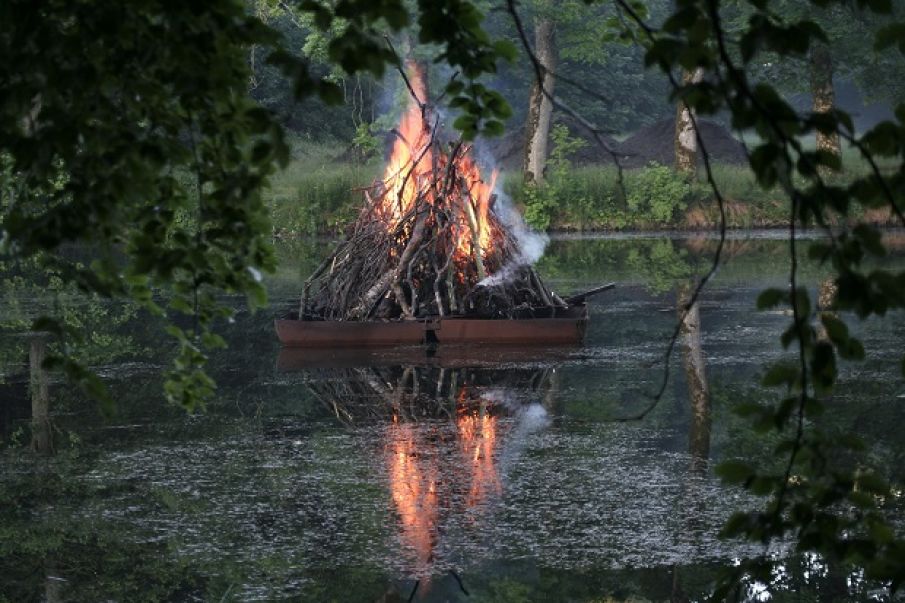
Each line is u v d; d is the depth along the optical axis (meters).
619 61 137.50
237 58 6.12
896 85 81.88
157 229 7.05
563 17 75.62
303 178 82.06
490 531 14.61
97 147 6.20
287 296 42.06
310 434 20.55
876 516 6.03
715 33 4.88
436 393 24.14
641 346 29.94
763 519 5.94
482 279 31.05
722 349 29.12
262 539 14.45
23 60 5.77
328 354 29.66
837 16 71.81
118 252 50.28
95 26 5.66
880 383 23.92
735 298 39.16
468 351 29.53
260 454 19.11
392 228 31.83
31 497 16.75
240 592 12.55
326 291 33.06
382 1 5.45
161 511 15.86
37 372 27.11
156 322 36.00
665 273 47.88
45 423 21.98
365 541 14.29
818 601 11.95
